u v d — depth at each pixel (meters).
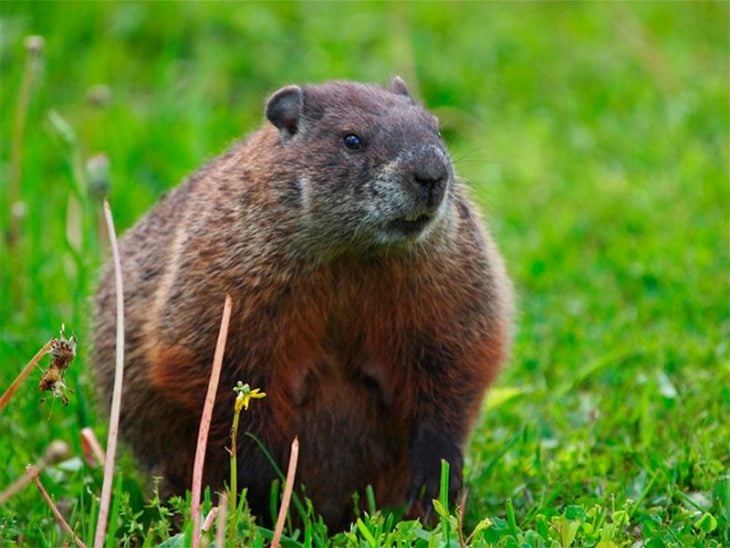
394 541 8.73
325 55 18.41
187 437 10.06
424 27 19.19
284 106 9.81
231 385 9.60
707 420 10.98
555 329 13.28
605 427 11.23
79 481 10.64
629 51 19.11
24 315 13.37
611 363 12.33
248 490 9.77
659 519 9.07
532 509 9.45
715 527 8.94
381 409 10.09
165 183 16.27
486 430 11.49
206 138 16.83
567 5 20.08
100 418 11.14
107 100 15.95
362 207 9.31
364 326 9.76
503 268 10.68
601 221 15.64
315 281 9.55
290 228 9.48
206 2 19.06
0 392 11.45
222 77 18.30
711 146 17.22
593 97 18.36
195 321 9.63
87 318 12.04
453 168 9.76
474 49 18.92
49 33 18.59
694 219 15.31
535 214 15.87
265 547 9.47
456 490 9.90
